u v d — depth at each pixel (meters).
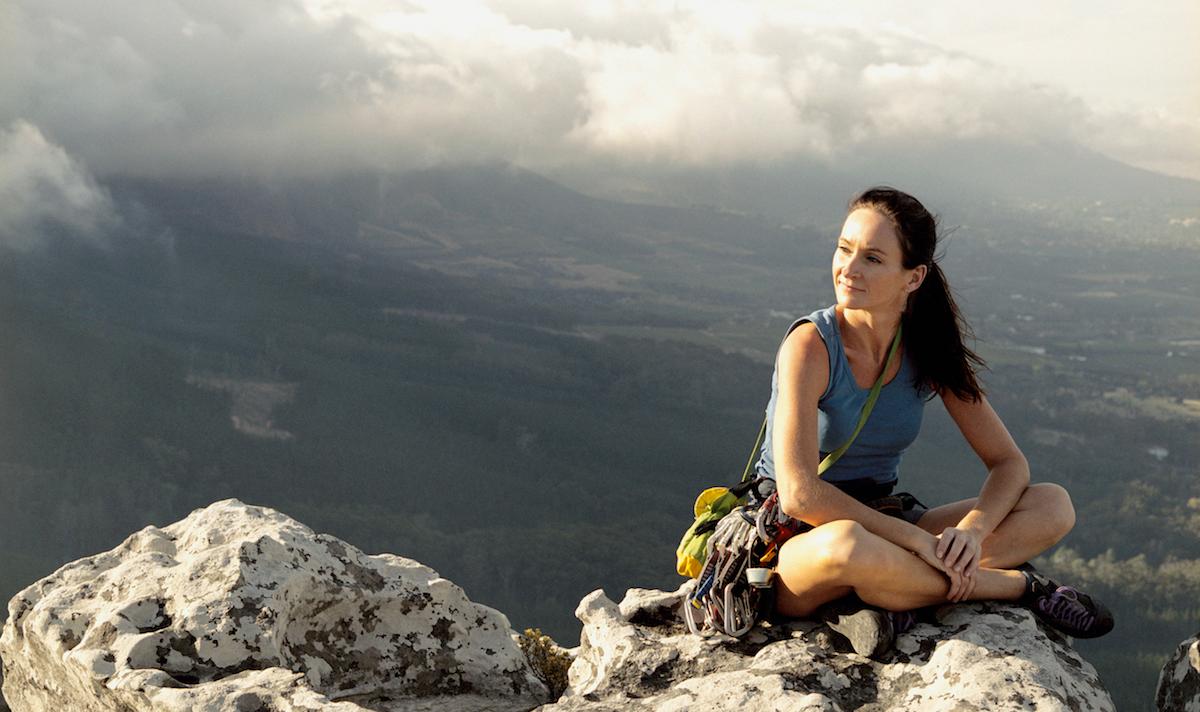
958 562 2.94
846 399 3.17
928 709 2.62
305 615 3.38
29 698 3.51
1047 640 2.91
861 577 2.92
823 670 2.88
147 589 3.22
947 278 3.27
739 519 3.24
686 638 3.25
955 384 3.30
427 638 3.62
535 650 4.49
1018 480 3.28
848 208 3.17
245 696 2.68
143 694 2.74
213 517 3.68
